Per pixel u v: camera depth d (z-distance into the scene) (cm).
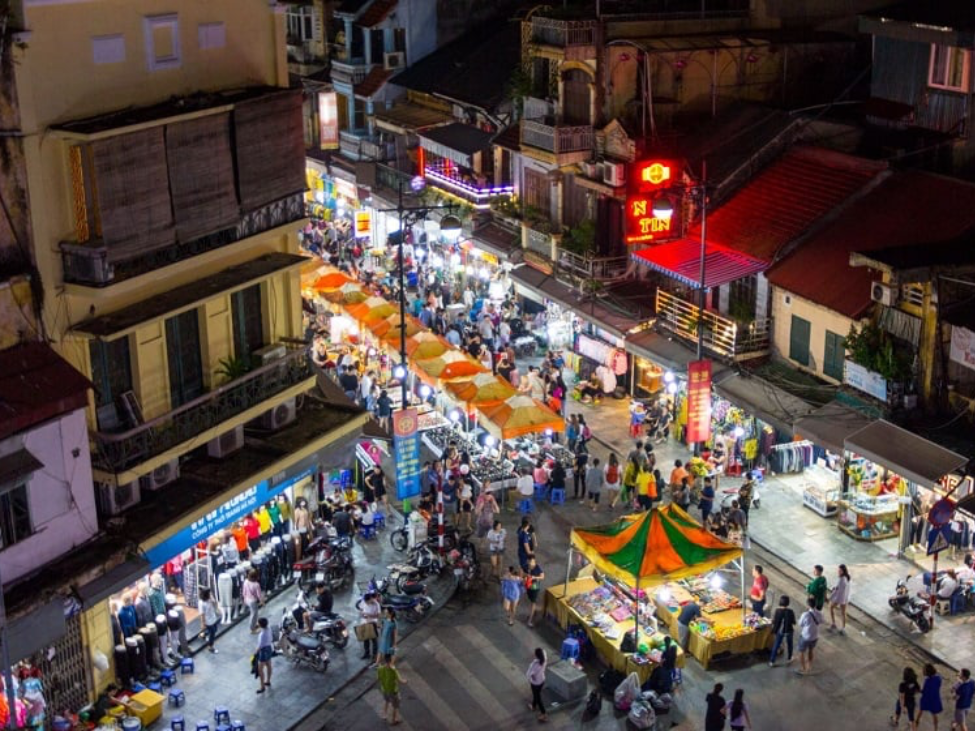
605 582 3122
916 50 3725
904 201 3472
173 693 2767
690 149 4016
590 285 4162
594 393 4334
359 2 5828
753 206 3791
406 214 4381
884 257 3091
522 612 3153
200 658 2945
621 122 4044
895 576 3200
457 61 5425
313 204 6594
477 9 5812
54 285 2362
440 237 5388
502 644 3011
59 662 2581
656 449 3922
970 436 3050
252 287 2870
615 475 3634
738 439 3712
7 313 2283
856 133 3962
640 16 4106
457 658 2955
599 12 4053
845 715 2694
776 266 3531
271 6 2838
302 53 6469
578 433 3781
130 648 2752
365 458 3659
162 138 2444
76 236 2380
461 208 5022
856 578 3195
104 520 2516
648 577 2761
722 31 4244
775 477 3728
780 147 3928
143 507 2614
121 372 2559
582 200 4344
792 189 3759
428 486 3697
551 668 2808
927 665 2570
